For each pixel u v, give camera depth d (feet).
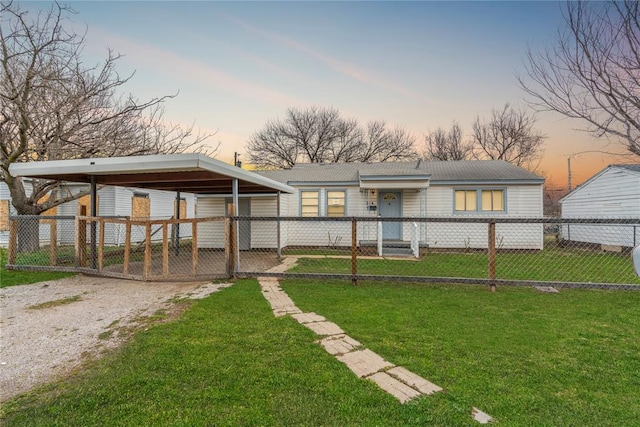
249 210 40.42
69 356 10.06
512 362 9.66
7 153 28.66
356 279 19.99
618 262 31.27
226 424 6.70
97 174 24.06
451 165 48.34
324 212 42.70
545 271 26.37
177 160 18.38
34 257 29.81
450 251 40.40
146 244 21.30
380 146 106.63
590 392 8.05
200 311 14.42
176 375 8.76
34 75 24.63
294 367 9.26
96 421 6.82
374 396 7.75
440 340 11.30
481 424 6.73
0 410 7.22
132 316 13.93
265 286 19.51
